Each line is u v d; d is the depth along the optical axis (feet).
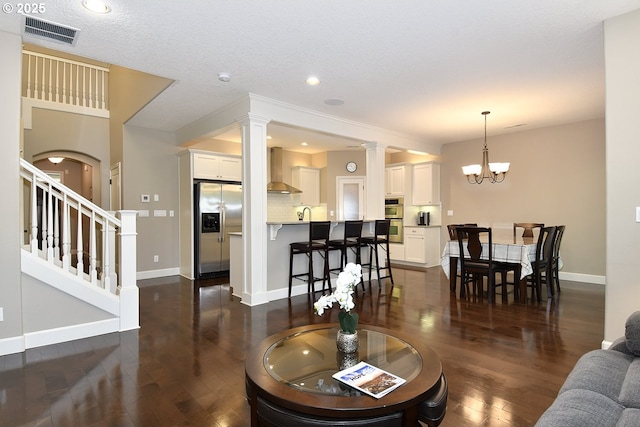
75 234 23.80
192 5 8.14
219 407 6.93
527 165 20.68
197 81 12.91
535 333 10.91
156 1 7.97
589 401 4.58
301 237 16.56
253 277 14.37
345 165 26.94
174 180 21.07
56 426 6.29
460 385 7.72
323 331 7.25
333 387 4.94
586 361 5.84
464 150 23.41
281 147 25.49
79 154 21.03
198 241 19.79
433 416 4.72
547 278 15.42
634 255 8.48
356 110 16.51
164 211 20.66
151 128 20.01
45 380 7.98
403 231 25.23
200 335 10.85
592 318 12.40
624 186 8.62
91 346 9.96
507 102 15.40
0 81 9.23
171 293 16.37
